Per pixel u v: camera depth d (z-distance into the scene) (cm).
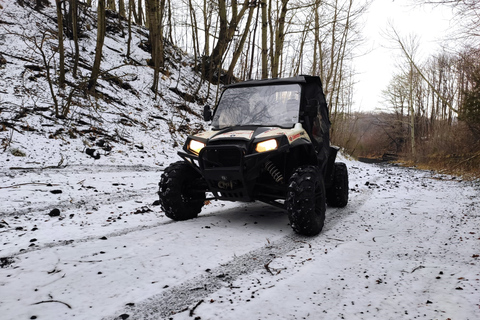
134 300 218
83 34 1572
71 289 230
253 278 257
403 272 272
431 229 425
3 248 319
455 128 2231
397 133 5225
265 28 1452
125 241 343
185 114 1451
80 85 1016
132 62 1625
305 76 469
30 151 779
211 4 1798
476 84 1528
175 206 433
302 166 409
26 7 1602
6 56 1152
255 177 392
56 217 454
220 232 387
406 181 1141
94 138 954
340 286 244
